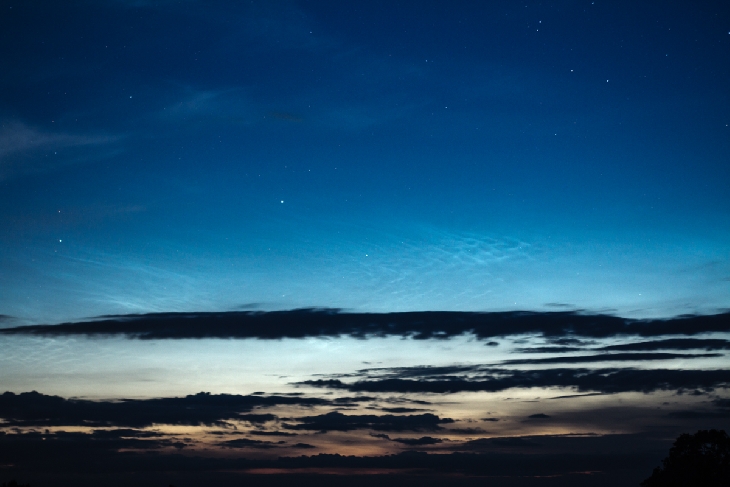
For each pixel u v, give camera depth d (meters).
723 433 45.25
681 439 46.25
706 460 44.56
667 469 45.81
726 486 43.31
